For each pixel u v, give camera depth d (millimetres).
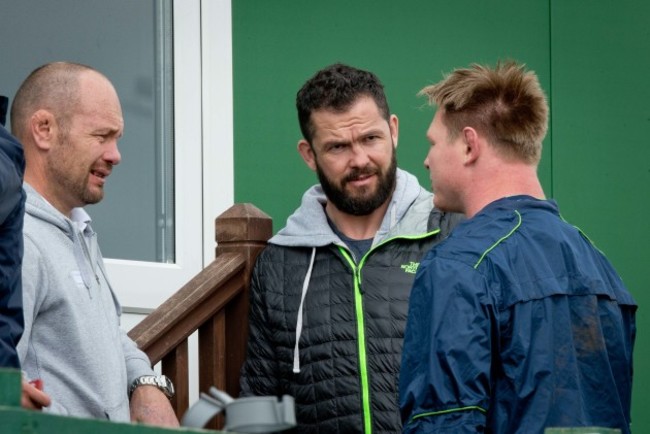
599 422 9312
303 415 12227
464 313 9156
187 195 15906
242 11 16359
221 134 16141
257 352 12625
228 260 13062
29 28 15422
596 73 17438
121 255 15586
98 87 11469
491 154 9969
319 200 12953
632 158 17391
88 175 11375
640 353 17188
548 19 17328
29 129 11336
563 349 9281
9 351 9305
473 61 17031
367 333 12188
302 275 12578
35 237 10688
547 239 9531
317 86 12570
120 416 10875
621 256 17281
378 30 16750
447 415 9031
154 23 16031
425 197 12820
